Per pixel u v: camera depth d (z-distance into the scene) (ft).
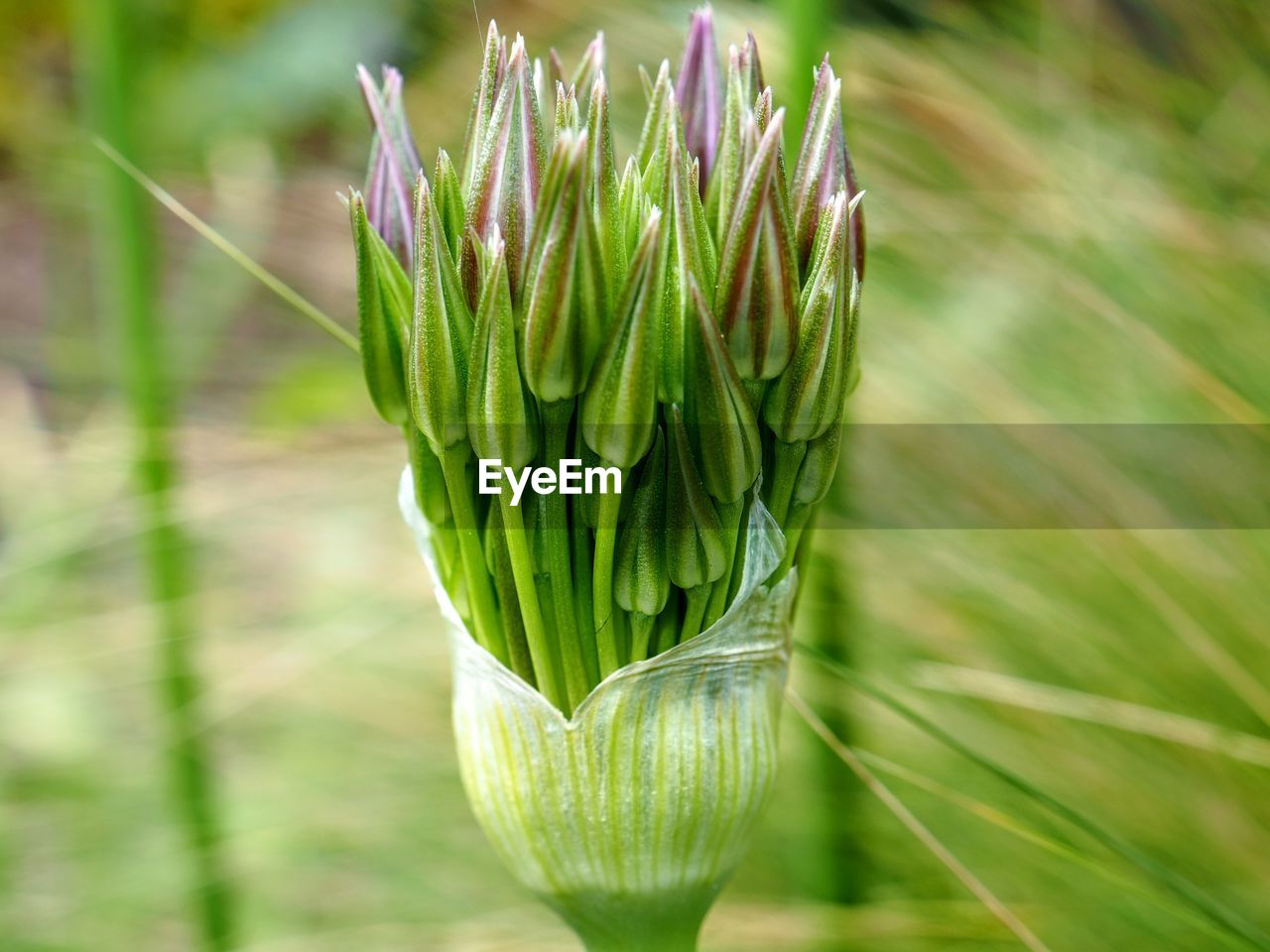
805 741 1.10
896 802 0.86
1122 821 1.11
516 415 0.63
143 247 0.95
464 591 0.68
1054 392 1.21
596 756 0.66
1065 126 1.25
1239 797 1.11
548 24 1.36
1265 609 1.12
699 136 0.67
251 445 1.44
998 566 1.20
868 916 1.05
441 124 1.41
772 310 0.63
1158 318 1.17
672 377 0.63
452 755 1.38
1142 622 1.17
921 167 1.27
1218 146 1.23
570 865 0.67
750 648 0.66
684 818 0.66
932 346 1.23
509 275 0.63
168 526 1.01
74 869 1.38
